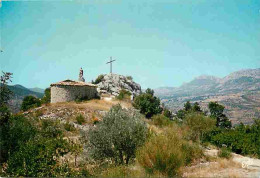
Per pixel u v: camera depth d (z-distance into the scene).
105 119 21.72
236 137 33.56
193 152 22.30
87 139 21.34
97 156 20.36
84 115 47.44
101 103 61.75
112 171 16.88
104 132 20.53
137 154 17.28
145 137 20.39
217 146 34.78
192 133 33.78
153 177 14.98
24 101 66.19
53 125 37.91
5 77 22.66
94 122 44.56
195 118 35.28
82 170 18.88
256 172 16.89
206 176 15.80
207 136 36.12
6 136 20.38
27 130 22.52
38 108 51.47
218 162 20.50
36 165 16.77
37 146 18.17
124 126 20.50
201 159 21.97
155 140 17.27
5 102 22.53
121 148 20.47
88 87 66.38
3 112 21.70
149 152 16.09
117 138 20.09
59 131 30.94
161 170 15.69
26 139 21.41
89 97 66.56
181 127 35.34
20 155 17.20
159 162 15.67
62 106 50.59
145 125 21.61
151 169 15.91
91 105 55.50
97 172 18.48
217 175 16.05
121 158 20.41
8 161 17.45
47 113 47.41
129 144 20.05
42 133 29.23
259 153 29.83
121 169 17.05
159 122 43.53
